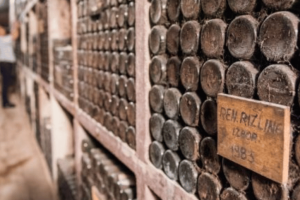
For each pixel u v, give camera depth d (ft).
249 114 1.80
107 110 4.38
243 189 2.00
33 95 14.87
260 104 1.72
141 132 3.31
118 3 3.73
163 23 2.82
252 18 1.79
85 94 5.44
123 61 3.68
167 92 2.72
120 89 3.83
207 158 2.31
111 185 4.47
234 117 1.91
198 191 2.46
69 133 9.04
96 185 5.20
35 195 10.23
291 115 1.61
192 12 2.31
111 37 3.99
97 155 5.28
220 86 2.06
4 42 22.86
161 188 2.98
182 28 2.40
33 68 14.05
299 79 1.55
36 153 13.82
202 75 2.21
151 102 3.02
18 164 12.76
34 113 14.80
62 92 7.42
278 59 1.64
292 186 1.65
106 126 4.46
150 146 3.18
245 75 1.84
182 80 2.48
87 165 5.63
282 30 1.58
